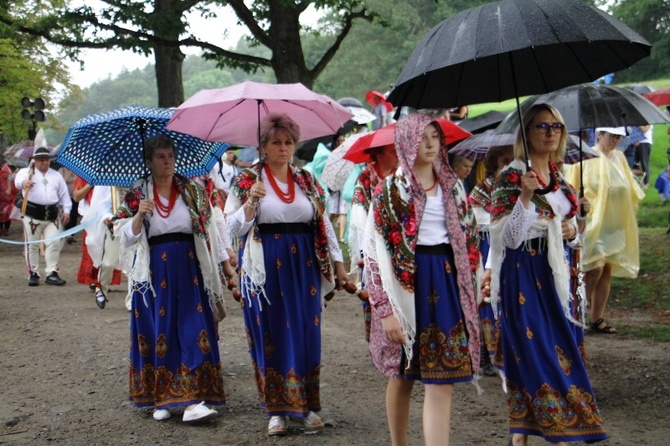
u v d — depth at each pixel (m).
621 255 7.81
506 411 5.66
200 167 6.18
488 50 4.11
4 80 33.19
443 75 4.93
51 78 36.81
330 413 5.64
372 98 12.99
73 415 5.76
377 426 5.36
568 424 4.32
